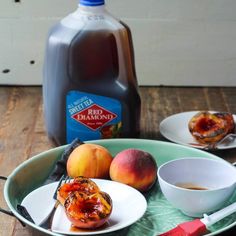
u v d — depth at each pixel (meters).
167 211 1.12
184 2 1.74
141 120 1.48
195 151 1.24
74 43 1.28
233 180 1.13
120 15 1.75
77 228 1.03
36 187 1.18
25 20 1.75
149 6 1.74
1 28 1.76
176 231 1.03
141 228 1.07
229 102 1.64
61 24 1.32
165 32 1.77
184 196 1.08
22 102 1.62
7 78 1.78
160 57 1.79
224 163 1.14
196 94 1.69
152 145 1.27
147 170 1.15
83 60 1.29
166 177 1.14
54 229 1.03
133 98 1.32
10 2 1.73
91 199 1.04
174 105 1.60
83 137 1.33
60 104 1.31
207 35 1.77
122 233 1.05
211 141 1.33
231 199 1.13
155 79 1.79
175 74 1.80
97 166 1.17
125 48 1.30
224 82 1.80
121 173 1.15
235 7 1.75
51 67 1.31
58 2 1.74
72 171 1.18
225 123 1.34
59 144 1.35
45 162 1.21
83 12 1.30
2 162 1.31
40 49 1.78
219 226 1.06
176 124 1.41
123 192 1.12
